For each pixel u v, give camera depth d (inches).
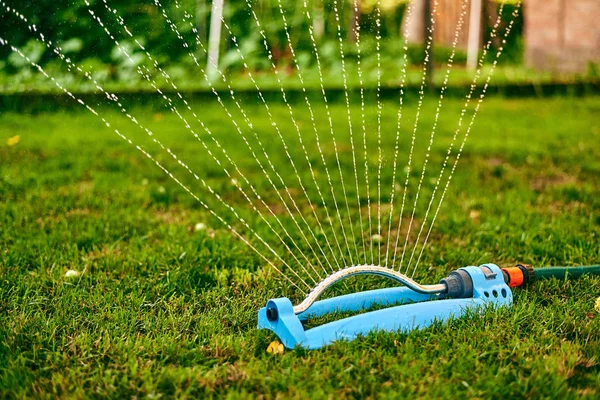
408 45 227.0
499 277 74.6
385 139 145.3
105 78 185.0
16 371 66.0
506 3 233.0
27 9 191.0
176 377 65.5
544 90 207.5
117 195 104.3
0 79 179.6
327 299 73.2
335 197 105.3
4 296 76.6
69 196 102.7
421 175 116.0
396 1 231.5
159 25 199.8
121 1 198.7
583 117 174.6
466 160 127.6
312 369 66.1
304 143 140.3
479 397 63.7
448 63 226.5
